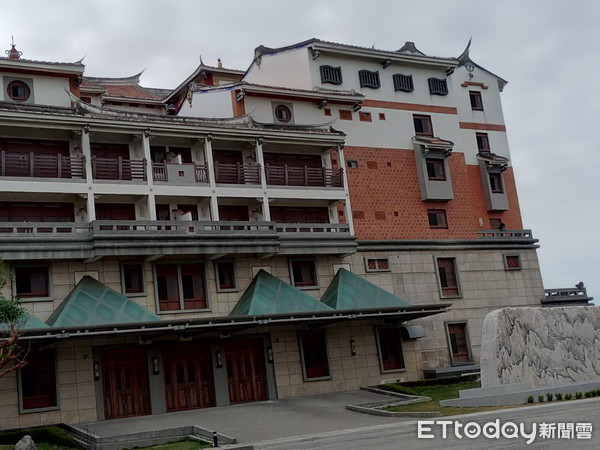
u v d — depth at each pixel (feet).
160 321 92.48
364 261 123.03
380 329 120.47
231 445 70.59
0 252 91.66
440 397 101.09
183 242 101.81
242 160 118.52
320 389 111.86
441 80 143.33
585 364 96.32
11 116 95.76
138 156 108.99
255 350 109.29
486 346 90.27
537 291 140.87
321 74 132.16
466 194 138.92
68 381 94.12
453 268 132.67
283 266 114.83
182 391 101.86
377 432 70.38
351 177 127.24
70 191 98.48
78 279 98.48
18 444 65.77
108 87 150.10
